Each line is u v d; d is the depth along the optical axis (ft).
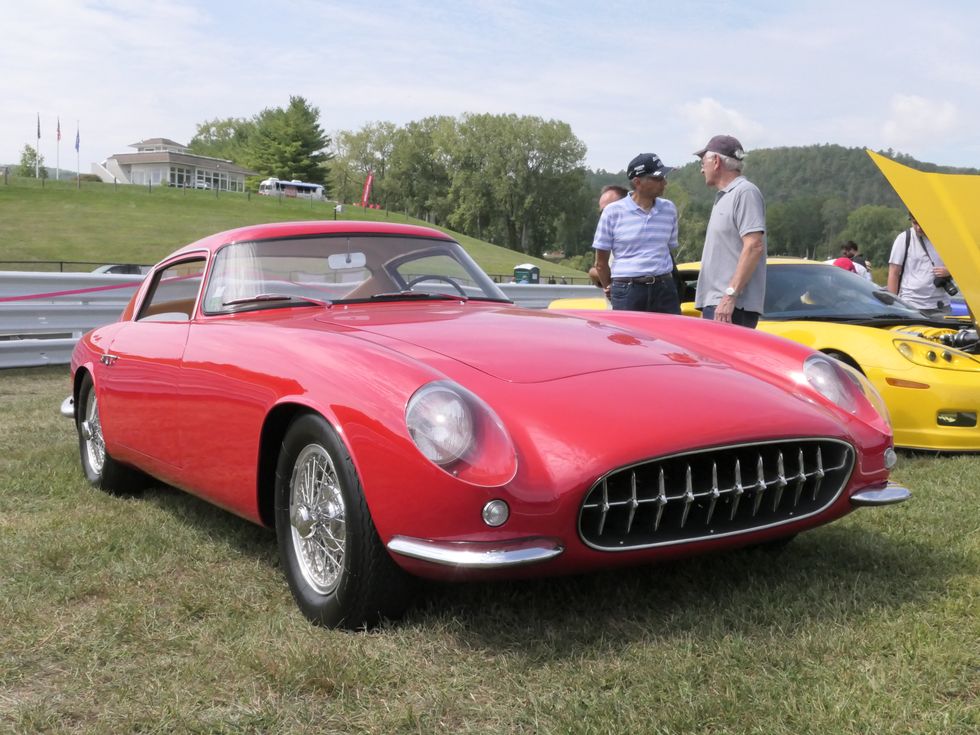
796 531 8.26
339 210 255.29
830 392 8.99
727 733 6.03
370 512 7.49
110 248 159.84
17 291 28.55
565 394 7.82
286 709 6.57
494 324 9.81
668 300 17.66
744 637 7.50
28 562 9.97
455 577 7.22
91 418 13.61
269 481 9.02
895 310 18.75
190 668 7.21
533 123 347.97
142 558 10.07
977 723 6.08
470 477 6.97
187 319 11.24
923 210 14.24
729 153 15.83
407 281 11.74
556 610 8.23
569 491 7.04
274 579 9.36
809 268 20.10
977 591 8.50
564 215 355.56
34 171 359.05
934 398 15.85
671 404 7.84
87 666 7.37
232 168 375.04
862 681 6.66
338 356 8.24
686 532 7.61
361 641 7.70
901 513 11.53
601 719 6.20
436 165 377.30
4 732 6.31
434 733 6.23
